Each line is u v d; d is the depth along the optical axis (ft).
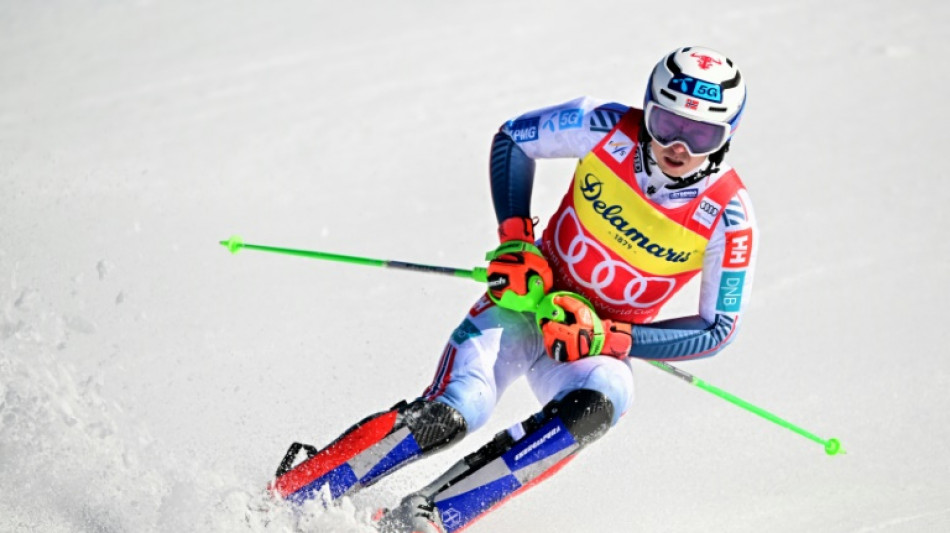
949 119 101.14
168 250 72.64
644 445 51.88
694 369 59.88
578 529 44.68
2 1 142.92
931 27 128.26
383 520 37.91
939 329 63.05
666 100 39.09
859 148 94.43
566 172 88.43
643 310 45.27
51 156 90.63
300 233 77.41
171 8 141.49
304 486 38.42
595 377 41.19
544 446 38.93
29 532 36.99
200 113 103.76
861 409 54.75
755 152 93.97
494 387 42.63
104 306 63.05
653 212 42.04
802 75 113.91
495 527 44.83
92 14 138.31
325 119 102.22
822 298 67.72
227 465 45.73
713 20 132.26
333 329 62.49
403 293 67.77
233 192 84.74
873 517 44.27
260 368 57.21
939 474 48.16
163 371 55.93
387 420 39.37
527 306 42.98
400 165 91.30
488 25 131.85
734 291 41.60
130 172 87.71
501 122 100.83
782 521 44.70
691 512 45.91
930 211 81.10
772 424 53.62
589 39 125.29
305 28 132.67
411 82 112.47
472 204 82.99
